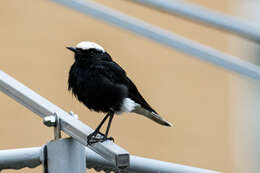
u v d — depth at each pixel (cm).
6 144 1332
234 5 1484
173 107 1462
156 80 1458
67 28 1423
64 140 494
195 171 540
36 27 1422
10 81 550
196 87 1470
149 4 770
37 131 1328
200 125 1462
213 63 668
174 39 685
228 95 1494
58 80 1402
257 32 704
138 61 1451
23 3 1425
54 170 498
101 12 730
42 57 1412
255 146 1536
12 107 1341
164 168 535
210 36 1486
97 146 478
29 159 507
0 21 1414
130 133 1399
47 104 520
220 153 1479
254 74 649
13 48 1409
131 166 528
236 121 1487
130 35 1446
